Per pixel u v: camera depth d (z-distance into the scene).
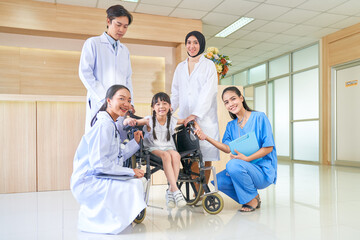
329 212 2.32
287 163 7.50
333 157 7.06
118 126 2.23
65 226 2.04
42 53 5.51
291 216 2.21
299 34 7.00
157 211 2.46
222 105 4.19
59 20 5.24
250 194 2.37
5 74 5.32
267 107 9.18
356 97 6.56
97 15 5.43
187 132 2.44
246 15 5.88
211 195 2.34
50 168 3.62
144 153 2.13
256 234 1.79
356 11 5.75
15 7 5.05
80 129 3.73
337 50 6.87
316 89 7.54
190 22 6.02
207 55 3.80
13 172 3.49
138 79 6.01
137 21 5.71
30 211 2.52
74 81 5.65
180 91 2.87
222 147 2.53
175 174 2.22
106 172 1.81
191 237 1.76
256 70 9.78
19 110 3.54
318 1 5.32
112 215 1.80
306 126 7.86
